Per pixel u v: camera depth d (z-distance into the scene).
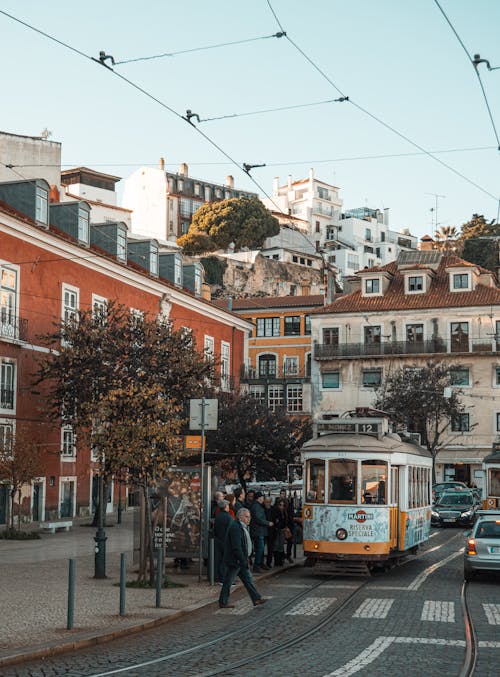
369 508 20.69
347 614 15.15
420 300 67.25
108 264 40.88
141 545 18.88
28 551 26.17
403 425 58.25
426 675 10.30
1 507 34.06
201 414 19.72
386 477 21.00
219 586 18.44
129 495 45.84
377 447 21.08
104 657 11.39
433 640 12.62
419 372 60.12
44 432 36.62
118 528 35.69
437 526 41.41
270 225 107.75
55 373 31.83
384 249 128.38
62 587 17.78
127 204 111.44
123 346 30.14
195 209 112.44
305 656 11.42
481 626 13.93
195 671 10.38
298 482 37.78
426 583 19.75
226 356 56.00
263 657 11.36
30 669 10.56
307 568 23.31
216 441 35.94
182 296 48.72
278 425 36.88
